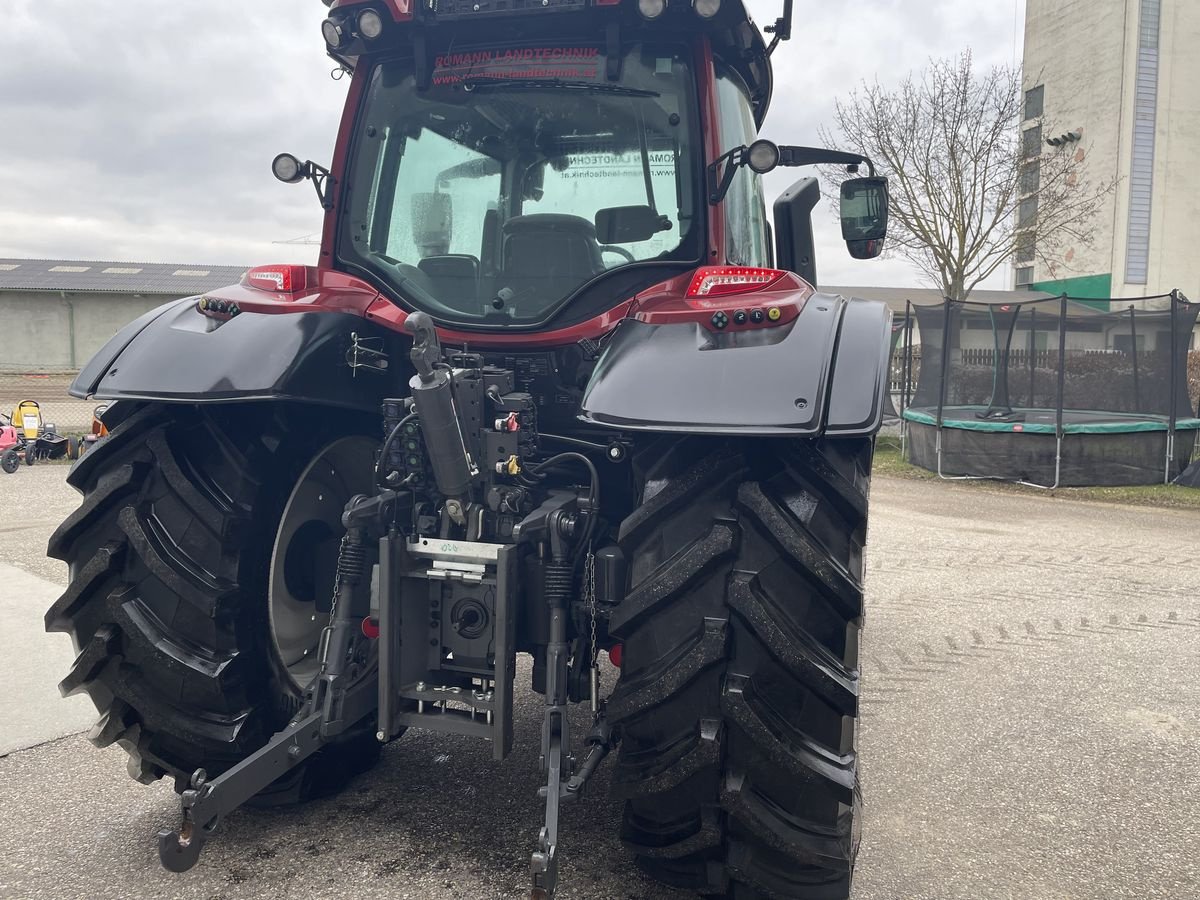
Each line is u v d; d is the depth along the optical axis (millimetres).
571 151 2568
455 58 2629
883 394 1912
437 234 2643
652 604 1938
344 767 2760
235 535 2273
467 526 2279
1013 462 10859
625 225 2529
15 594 5039
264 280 2568
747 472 1961
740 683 1896
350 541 2332
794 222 3012
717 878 2016
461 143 2639
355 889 2246
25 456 11352
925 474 11703
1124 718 3631
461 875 2318
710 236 2477
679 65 2508
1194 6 44156
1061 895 2373
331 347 2395
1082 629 4883
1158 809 2869
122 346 2393
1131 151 44594
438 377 2139
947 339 11562
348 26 2602
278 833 2525
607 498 2562
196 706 2262
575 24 2559
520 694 3695
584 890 2266
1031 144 21250
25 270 38906
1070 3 46094
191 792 1961
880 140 18938
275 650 2451
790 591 1928
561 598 2189
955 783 3039
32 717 3389
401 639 2287
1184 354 11148
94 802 2729
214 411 2336
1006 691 3930
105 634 2217
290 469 2441
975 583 5930
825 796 1969
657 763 1962
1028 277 50875
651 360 2045
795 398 1881
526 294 2568
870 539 7469
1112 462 10664
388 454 2316
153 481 2283
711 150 2484
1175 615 5168
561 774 2150
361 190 2715
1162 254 45562
